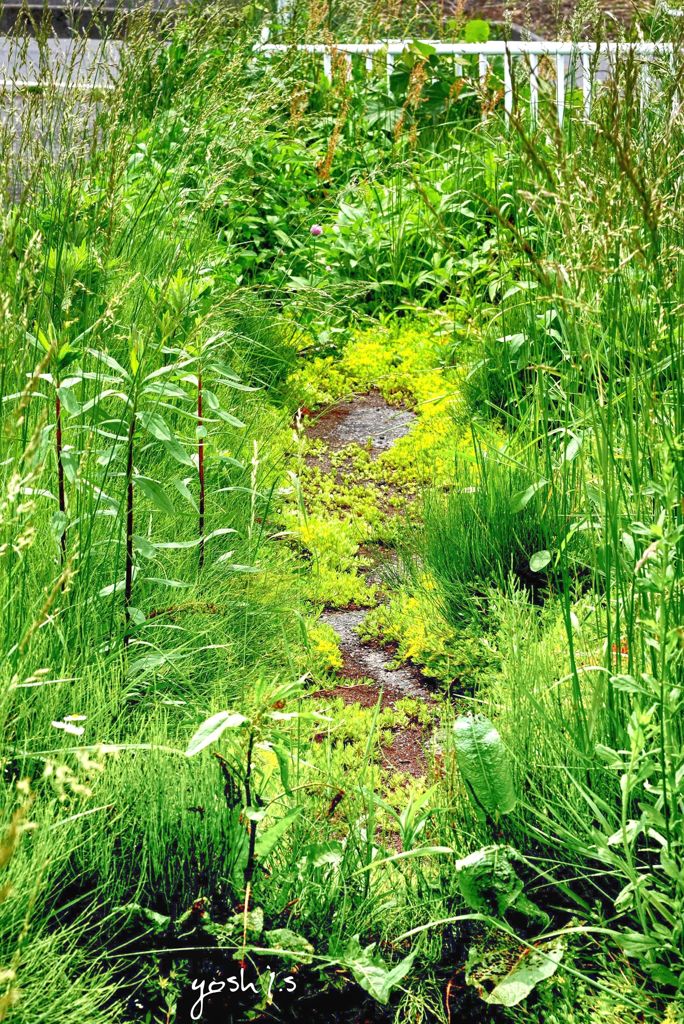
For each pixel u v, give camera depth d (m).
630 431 3.23
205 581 4.00
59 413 3.39
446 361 6.27
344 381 6.53
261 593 4.13
